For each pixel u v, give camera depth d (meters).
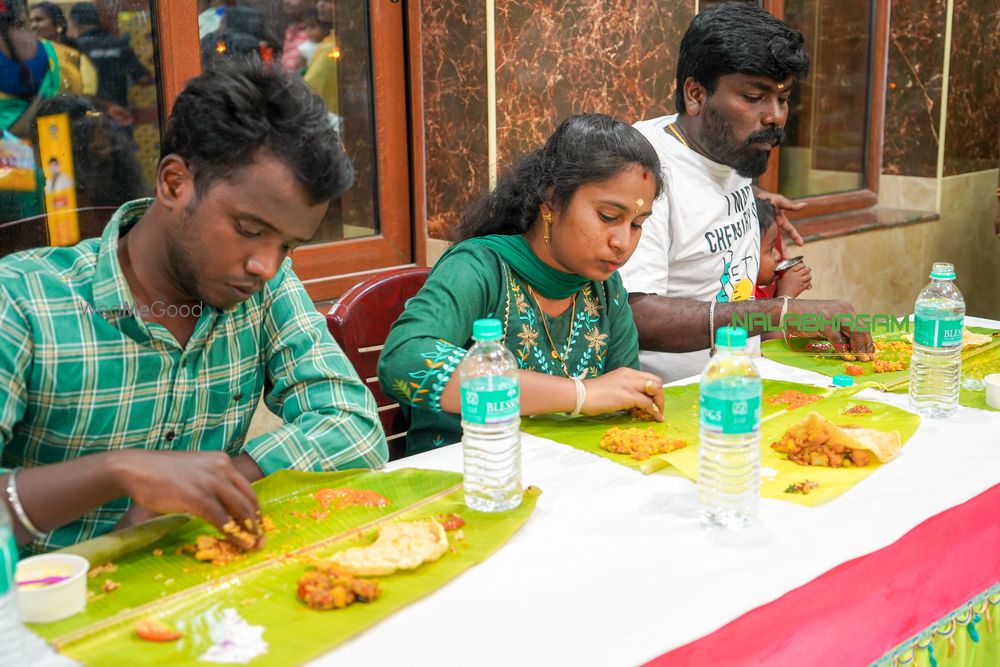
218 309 1.43
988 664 1.52
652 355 2.34
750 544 1.24
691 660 1.05
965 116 4.53
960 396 1.84
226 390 1.49
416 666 0.97
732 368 1.37
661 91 3.30
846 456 1.52
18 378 1.28
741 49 2.15
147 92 2.56
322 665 0.97
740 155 2.26
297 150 1.19
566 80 3.03
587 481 1.45
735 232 2.38
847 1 4.21
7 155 2.35
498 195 1.87
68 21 2.39
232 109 1.17
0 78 2.30
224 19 2.66
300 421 1.48
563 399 1.66
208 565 1.17
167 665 0.95
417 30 3.02
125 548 1.18
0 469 1.17
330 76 2.93
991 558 1.47
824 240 3.99
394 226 3.15
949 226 4.59
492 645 1.01
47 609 1.02
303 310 1.56
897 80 4.45
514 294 1.83
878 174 4.57
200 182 1.20
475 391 1.34
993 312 5.01
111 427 1.37
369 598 1.08
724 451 1.32
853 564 1.23
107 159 2.52
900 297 4.44
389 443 2.10
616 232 1.72
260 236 1.24
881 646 1.31
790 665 1.17
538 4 2.90
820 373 2.02
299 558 1.18
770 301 2.13
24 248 2.42
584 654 0.99
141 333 1.35
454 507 1.34
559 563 1.19
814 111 4.20
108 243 1.34
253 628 1.02
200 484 1.17
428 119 3.07
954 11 4.31
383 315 2.05
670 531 1.28
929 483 1.43
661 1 3.21
